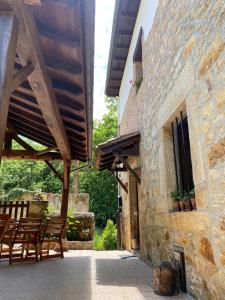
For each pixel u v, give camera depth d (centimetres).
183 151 328
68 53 266
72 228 789
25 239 503
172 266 295
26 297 258
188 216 270
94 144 1736
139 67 662
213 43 221
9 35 184
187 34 283
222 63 206
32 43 228
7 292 278
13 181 1555
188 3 283
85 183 1716
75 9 204
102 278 347
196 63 256
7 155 624
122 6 630
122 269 413
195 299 252
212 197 219
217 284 209
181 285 286
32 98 416
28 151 624
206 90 234
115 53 812
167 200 348
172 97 331
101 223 1650
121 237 879
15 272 386
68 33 239
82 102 354
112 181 1711
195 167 255
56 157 658
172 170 361
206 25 236
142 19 583
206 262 229
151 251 441
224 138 203
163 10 396
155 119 426
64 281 329
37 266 438
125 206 786
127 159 707
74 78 303
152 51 467
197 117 252
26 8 208
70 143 603
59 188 1681
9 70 186
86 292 278
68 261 496
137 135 559
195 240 253
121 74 945
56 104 375
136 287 299
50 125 399
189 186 307
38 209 637
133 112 689
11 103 474
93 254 610
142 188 526
